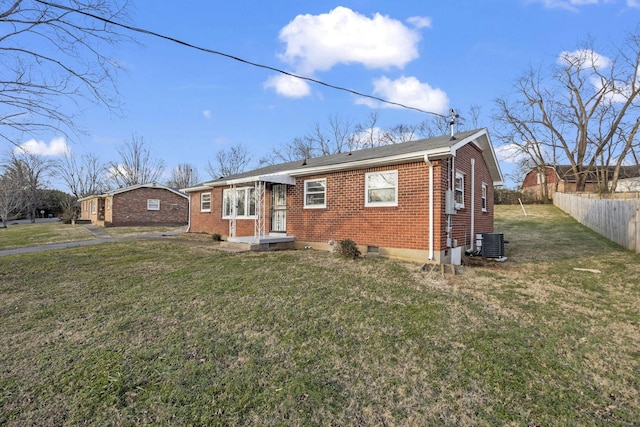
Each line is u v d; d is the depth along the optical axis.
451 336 4.10
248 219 13.99
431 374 3.28
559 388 3.06
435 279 6.72
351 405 2.82
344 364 3.47
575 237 13.59
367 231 9.58
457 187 9.64
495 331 4.25
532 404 2.83
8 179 27.28
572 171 32.41
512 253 10.37
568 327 4.41
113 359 3.60
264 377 3.23
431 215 8.26
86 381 3.19
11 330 4.45
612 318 4.76
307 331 4.26
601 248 10.91
